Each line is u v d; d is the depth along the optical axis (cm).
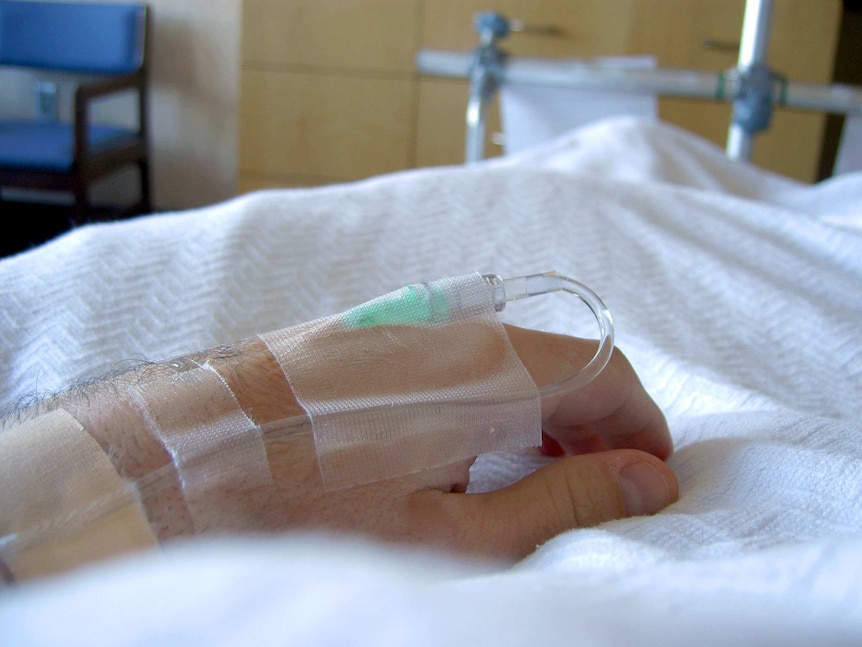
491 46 102
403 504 30
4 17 192
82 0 206
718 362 44
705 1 159
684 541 28
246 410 29
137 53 191
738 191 79
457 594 20
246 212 47
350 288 45
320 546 26
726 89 94
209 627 17
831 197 75
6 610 18
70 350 39
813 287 50
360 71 178
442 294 32
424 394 30
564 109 102
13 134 169
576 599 20
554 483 31
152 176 220
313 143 184
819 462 32
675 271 49
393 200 51
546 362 33
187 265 44
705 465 34
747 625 20
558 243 50
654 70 95
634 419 35
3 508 25
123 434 27
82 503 26
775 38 158
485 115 102
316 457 29
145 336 40
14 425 28
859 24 162
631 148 76
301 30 177
